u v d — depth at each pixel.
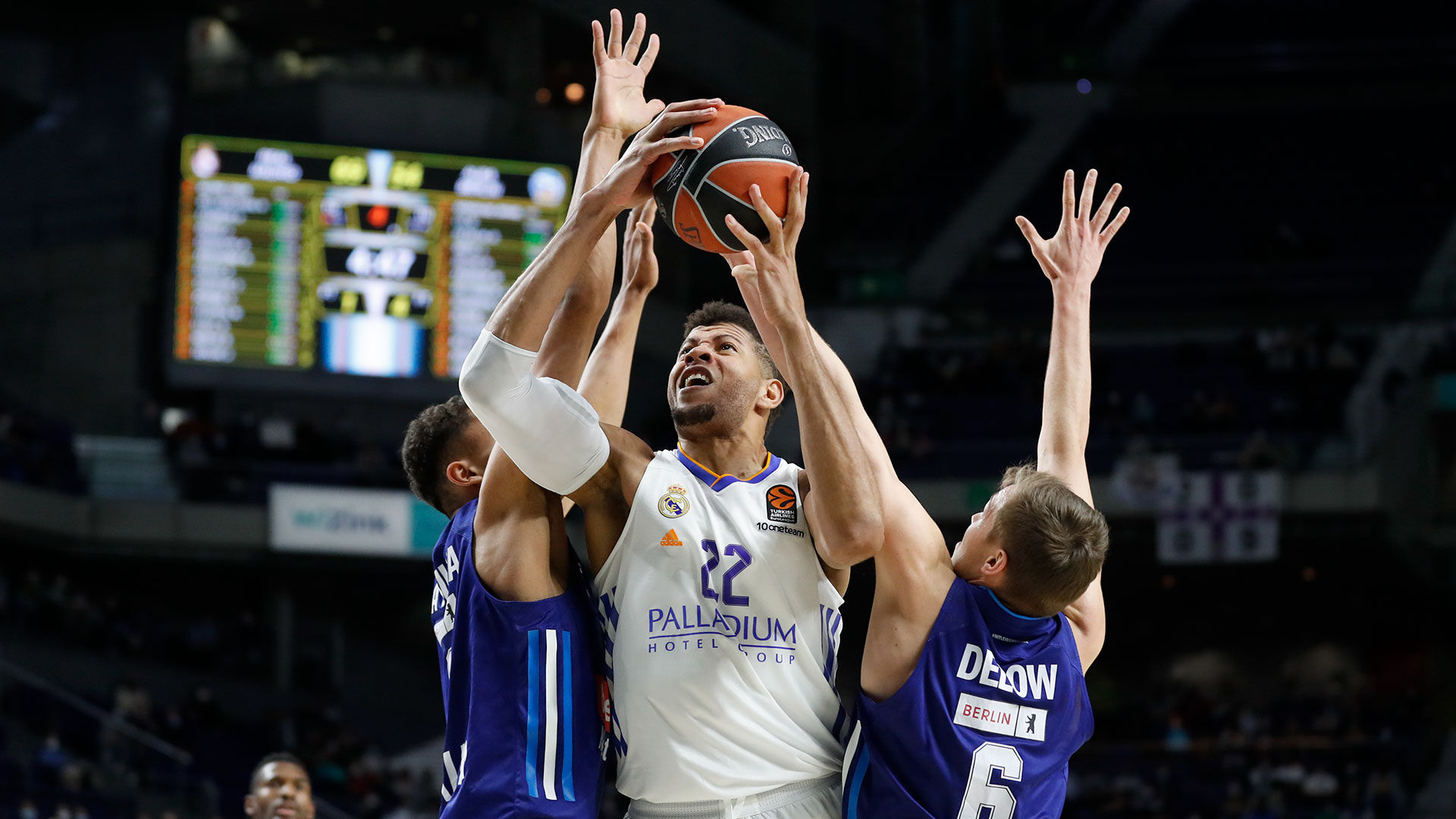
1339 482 17.59
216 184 16.45
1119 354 20.09
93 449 16.98
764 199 2.70
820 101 24.64
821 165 23.56
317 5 18.56
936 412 19.02
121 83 18.50
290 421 17.81
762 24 22.64
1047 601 2.73
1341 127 23.64
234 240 16.44
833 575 2.83
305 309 16.53
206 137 16.47
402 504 17.45
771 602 2.71
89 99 18.55
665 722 2.68
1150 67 25.31
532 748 2.66
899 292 21.25
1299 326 19.92
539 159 17.30
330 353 16.53
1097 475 17.72
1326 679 19.48
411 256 16.81
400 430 18.45
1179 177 23.03
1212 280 20.83
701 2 20.41
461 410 3.10
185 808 13.13
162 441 17.20
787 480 2.83
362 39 19.69
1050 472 3.02
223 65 19.06
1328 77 24.48
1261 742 15.80
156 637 16.92
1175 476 17.38
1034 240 3.31
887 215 23.25
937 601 2.73
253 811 4.89
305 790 4.93
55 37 18.62
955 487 17.84
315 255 16.59
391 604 19.31
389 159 16.86
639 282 3.25
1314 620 19.52
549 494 2.81
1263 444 17.48
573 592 2.80
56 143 18.50
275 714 16.52
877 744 2.73
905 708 2.68
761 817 2.68
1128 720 17.17
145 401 17.36
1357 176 22.61
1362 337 19.61
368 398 17.33
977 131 24.77
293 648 18.48
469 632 2.77
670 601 2.70
